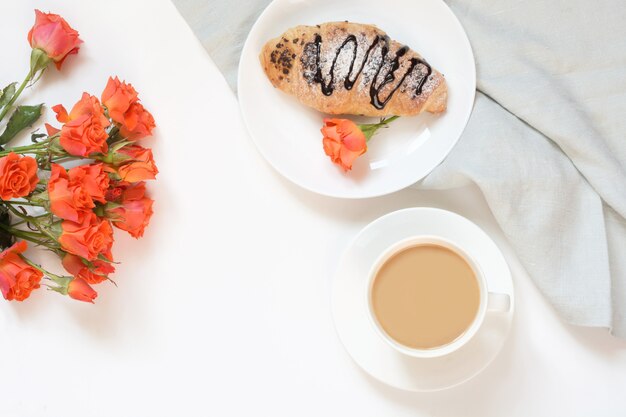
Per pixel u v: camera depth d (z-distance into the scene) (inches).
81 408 36.4
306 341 36.0
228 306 36.1
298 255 35.9
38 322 36.2
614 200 33.8
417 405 35.7
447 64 34.9
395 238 34.2
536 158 34.0
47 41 33.9
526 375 35.4
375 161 35.4
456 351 34.3
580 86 34.1
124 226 34.1
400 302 33.8
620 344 35.2
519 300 35.4
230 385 36.2
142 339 36.3
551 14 34.0
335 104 34.2
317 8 35.2
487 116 34.6
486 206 35.4
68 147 32.1
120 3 35.8
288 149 35.5
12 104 35.4
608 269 33.9
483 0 34.2
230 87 35.7
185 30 35.8
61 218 33.3
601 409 35.2
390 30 35.3
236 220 36.0
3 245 34.3
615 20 33.7
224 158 35.9
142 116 34.1
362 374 35.8
